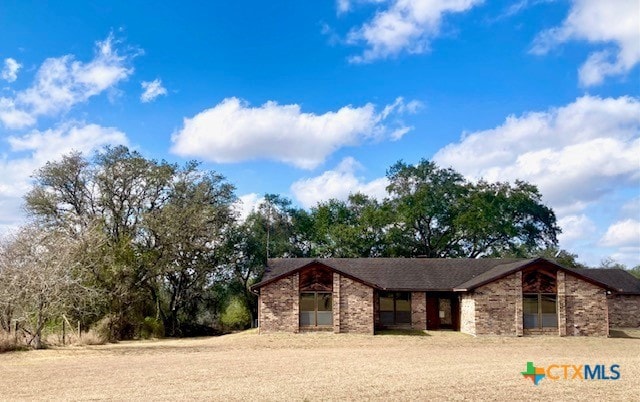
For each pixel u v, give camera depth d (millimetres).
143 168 50875
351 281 37562
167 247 49219
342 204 69562
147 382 19328
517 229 65938
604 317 36812
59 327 36969
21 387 18500
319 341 34281
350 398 16406
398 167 67438
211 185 56000
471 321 37219
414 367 22984
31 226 32062
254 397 16547
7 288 28484
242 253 60125
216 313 60375
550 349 30625
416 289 39875
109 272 41719
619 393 17188
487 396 16703
